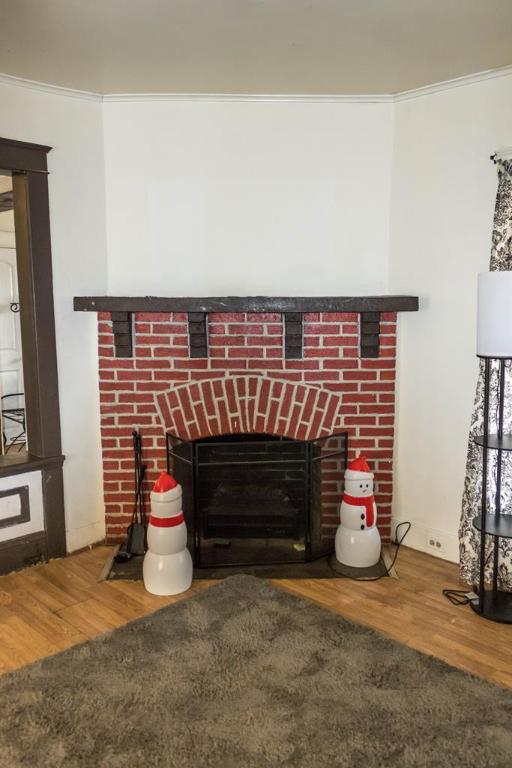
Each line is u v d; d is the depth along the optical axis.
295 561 3.36
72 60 2.87
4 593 3.04
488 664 2.46
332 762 1.93
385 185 3.44
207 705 2.20
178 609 2.85
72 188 3.31
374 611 2.86
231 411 3.44
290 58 2.86
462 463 3.26
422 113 3.25
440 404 3.32
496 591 2.90
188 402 3.43
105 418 3.46
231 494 3.31
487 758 1.94
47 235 3.24
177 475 3.42
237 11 2.41
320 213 3.44
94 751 1.98
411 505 3.52
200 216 3.43
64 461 3.43
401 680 2.33
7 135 3.06
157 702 2.21
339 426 3.46
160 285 3.48
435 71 3.00
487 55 2.81
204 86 3.22
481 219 3.07
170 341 3.39
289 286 3.47
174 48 2.75
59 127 3.23
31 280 3.22
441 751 1.97
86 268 3.41
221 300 3.21
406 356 3.44
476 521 2.86
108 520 3.55
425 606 2.91
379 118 3.39
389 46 2.73
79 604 2.93
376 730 2.07
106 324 3.38
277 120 3.38
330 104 3.37
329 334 3.38
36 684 2.32
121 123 3.39
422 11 2.41
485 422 2.68
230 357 3.40
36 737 2.04
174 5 2.35
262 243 3.45
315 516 3.39
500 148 2.97
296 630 2.67
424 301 3.34
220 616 2.79
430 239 3.29
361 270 3.49
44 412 3.32
